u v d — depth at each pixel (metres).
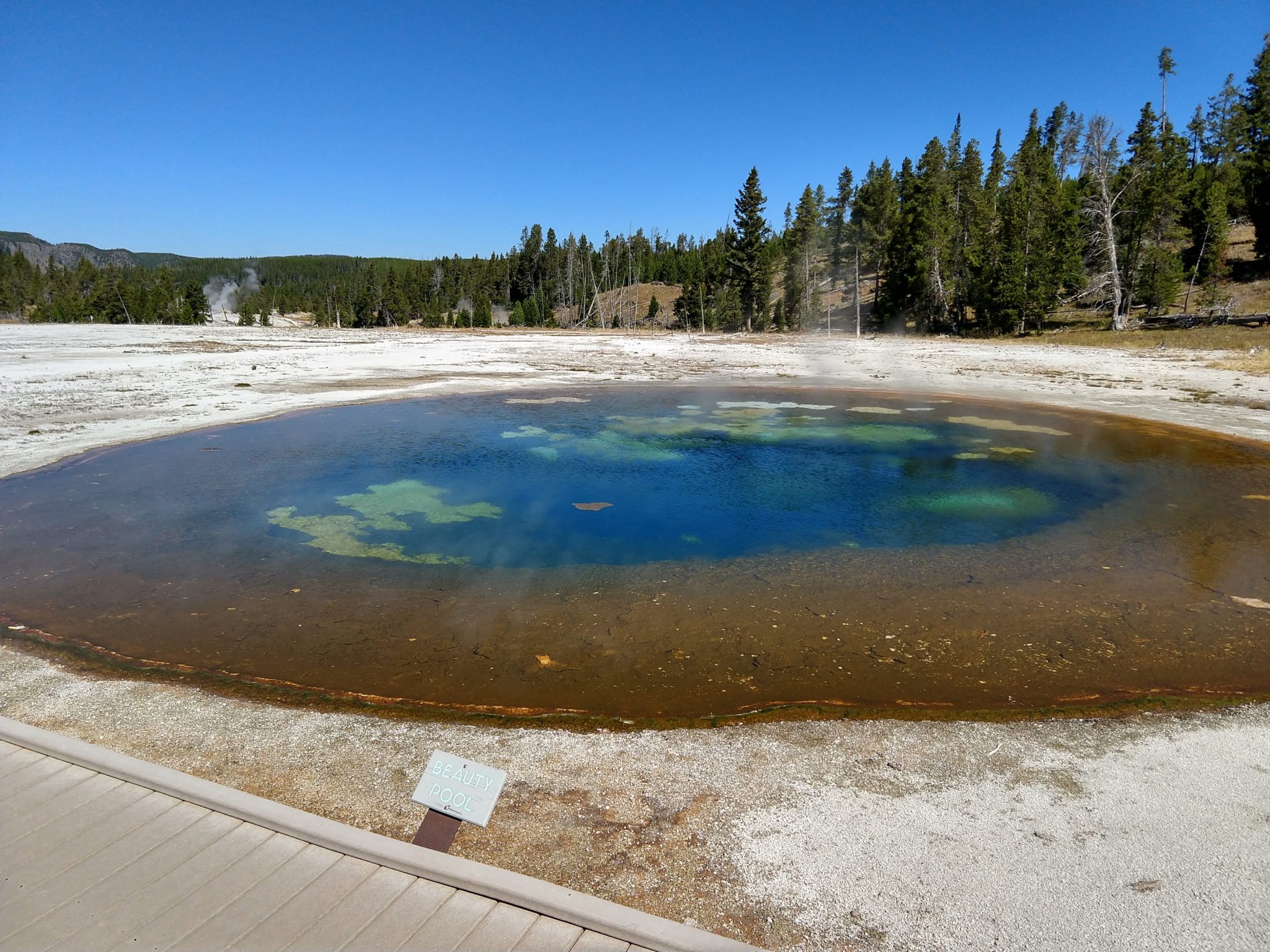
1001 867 3.28
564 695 5.05
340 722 4.54
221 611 6.47
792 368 27.41
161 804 3.49
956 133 65.38
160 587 7.03
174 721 4.51
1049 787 3.92
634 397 20.42
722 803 3.75
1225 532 9.15
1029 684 5.28
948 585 7.32
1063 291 47.44
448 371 25.25
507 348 36.31
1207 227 43.31
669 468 12.56
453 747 4.26
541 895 2.94
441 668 5.45
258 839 3.27
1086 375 24.16
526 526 9.24
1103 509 10.20
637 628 6.24
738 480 11.77
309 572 7.51
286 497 10.35
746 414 17.95
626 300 95.31
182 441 13.79
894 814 3.67
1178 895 3.11
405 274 118.88
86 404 16.70
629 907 2.94
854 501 10.55
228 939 2.70
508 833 3.47
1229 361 26.56
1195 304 40.72
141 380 20.75
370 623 6.27
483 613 6.53
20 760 3.81
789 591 7.13
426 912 2.89
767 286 62.38
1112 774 4.05
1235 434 15.27
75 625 6.10
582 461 12.97
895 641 6.01
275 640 5.89
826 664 5.57
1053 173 48.62
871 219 60.59
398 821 3.54
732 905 3.05
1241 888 3.16
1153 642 6.01
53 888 2.93
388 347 34.97
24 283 102.06
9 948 2.62
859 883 3.18
